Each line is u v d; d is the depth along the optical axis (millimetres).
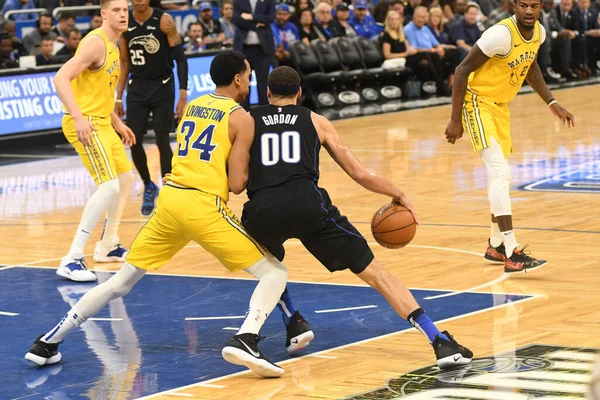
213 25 24938
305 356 7188
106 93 10117
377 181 7074
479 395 6031
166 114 13242
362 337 7625
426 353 7133
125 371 6953
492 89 9570
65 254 11281
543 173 15672
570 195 13711
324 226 6785
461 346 6734
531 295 8672
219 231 6852
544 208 12828
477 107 9648
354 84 27172
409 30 28234
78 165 18734
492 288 8977
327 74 26016
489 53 9359
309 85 25781
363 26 28281
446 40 28812
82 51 9648
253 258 6879
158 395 6375
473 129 9633
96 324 8266
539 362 6691
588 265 9758
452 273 9617
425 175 15828
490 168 9586
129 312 8625
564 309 8164
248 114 6949
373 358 7055
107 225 10812
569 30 32219
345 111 25391
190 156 6965
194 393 6402
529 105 25562
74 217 13609
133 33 12984
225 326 8102
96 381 6742
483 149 9617
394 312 8344
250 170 6887
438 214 12711
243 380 6668
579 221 11945
